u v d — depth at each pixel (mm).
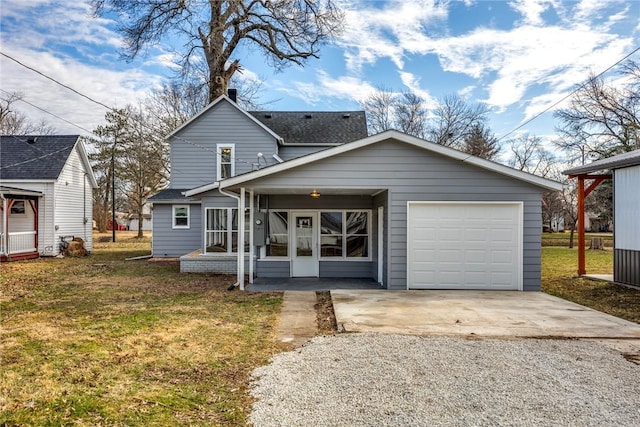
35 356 4387
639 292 8727
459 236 8773
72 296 8078
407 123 30203
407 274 8773
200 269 11727
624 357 4457
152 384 3660
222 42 17969
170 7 16891
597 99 21234
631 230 9391
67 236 17625
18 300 7637
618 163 9305
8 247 14820
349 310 6703
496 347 4777
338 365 4184
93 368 4039
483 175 8703
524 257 8711
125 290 8828
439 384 3693
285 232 11102
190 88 21062
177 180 15883
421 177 8719
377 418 3047
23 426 2842
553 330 5516
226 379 3822
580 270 11266
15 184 16312
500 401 3350
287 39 18562
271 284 9766
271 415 3090
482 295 8133
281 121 17750
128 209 39000
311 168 8719
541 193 8719
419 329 5574
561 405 3285
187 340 5062
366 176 8727
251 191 9484
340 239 11086
